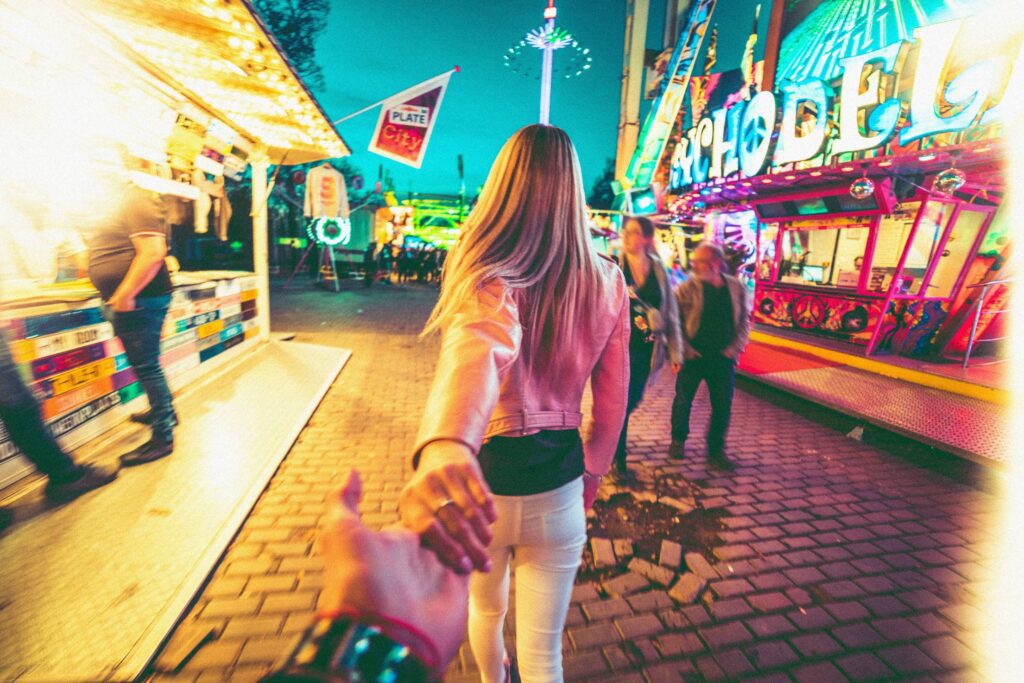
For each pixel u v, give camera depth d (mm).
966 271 7203
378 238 24297
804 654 2242
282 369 6195
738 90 13852
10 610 2143
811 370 7012
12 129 2840
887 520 3354
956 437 4547
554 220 1052
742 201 9461
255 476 3406
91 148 3217
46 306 3182
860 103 7191
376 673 281
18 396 2746
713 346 3924
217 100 5090
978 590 2695
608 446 1347
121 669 1885
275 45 3676
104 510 2891
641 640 2279
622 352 1238
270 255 23406
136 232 3033
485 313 874
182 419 4336
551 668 1252
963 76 5891
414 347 8266
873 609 2531
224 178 6312
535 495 1125
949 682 2135
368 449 4051
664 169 15305
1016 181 6387
